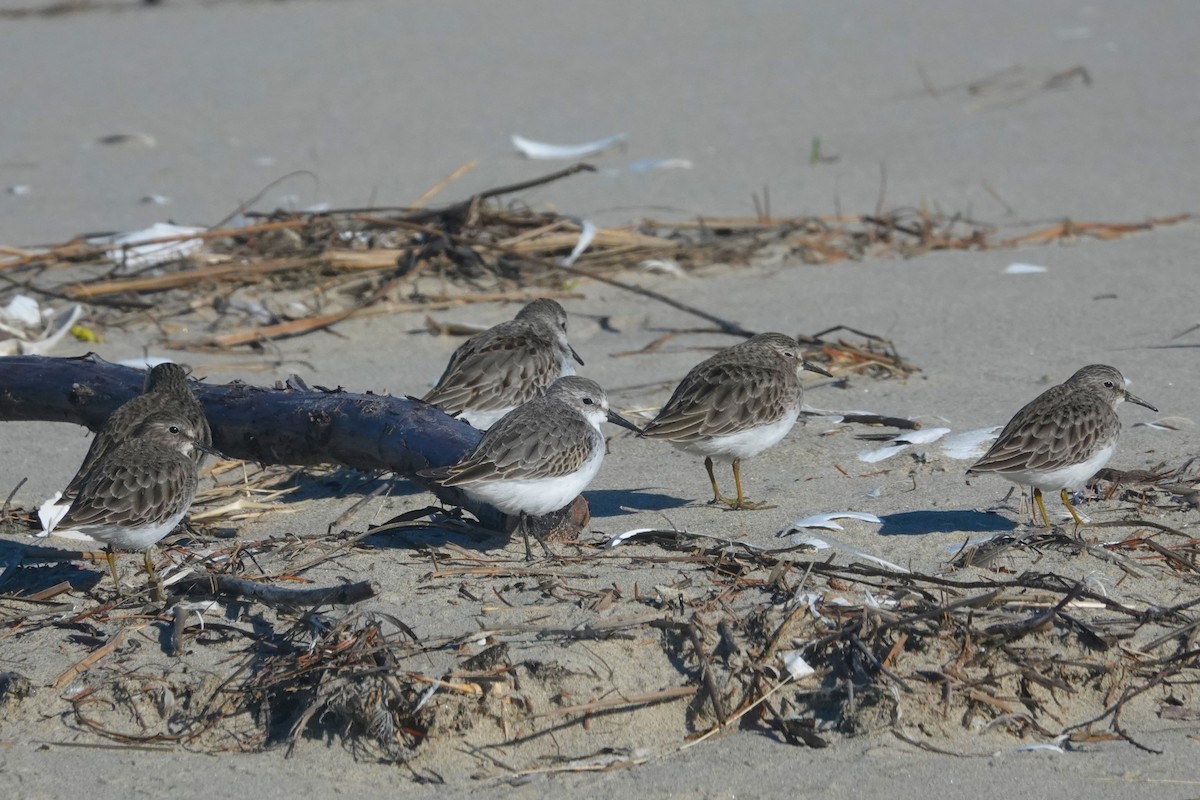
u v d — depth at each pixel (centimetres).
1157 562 1020
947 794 834
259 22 4150
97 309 1841
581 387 1159
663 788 845
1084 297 1762
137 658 948
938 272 1927
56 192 2447
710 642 926
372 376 1600
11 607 1025
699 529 1122
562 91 3212
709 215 2238
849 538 1080
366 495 1230
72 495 1082
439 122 2952
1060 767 857
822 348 1575
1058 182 2358
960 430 1331
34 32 4062
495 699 888
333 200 2361
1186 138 2592
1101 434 1044
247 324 1800
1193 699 909
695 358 1636
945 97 3012
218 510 1195
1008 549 1034
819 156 2608
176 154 2714
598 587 988
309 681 911
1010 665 916
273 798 843
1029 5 4022
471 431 1171
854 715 888
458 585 1001
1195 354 1511
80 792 850
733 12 4125
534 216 2102
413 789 852
